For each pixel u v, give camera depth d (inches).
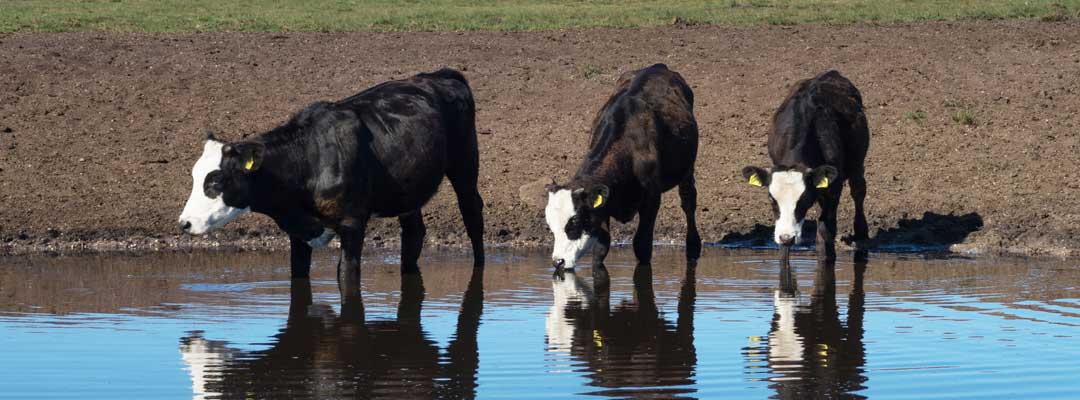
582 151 838.5
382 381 363.6
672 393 350.9
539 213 718.5
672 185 603.8
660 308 480.1
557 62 1031.0
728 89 956.6
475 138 592.7
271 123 889.5
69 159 800.3
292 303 489.7
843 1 1347.2
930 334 427.2
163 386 355.6
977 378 364.2
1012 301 489.7
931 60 1011.9
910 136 848.9
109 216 702.5
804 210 559.2
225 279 550.6
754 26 1165.7
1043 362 383.6
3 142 823.1
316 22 1214.3
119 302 489.7
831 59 1024.9
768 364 384.5
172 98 927.7
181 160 808.9
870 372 373.4
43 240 669.3
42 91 925.2
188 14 1285.7
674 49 1069.1
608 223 558.6
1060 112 885.2
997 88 940.6
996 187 746.2
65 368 376.5
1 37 1083.9
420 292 518.9
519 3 1416.1
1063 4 1226.0
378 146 523.5
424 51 1063.0
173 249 657.0
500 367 381.4
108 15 1256.2
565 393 350.0
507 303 491.8
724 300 497.7
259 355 395.5
